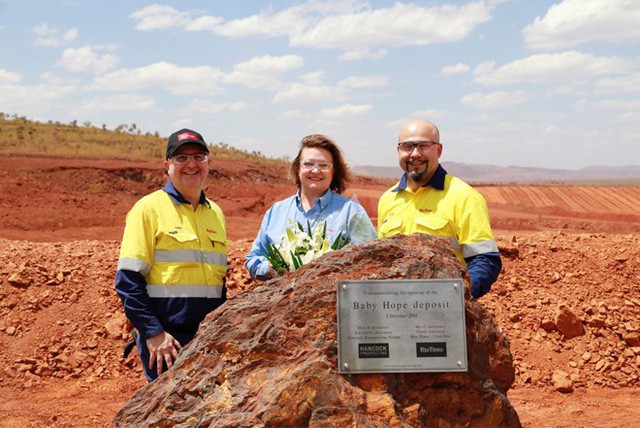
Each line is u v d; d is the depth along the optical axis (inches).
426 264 133.8
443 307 127.6
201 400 125.3
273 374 123.6
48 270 352.5
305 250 155.7
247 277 348.2
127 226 163.6
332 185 179.8
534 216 1140.5
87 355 300.5
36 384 279.3
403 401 125.2
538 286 344.2
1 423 237.0
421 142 176.1
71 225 831.1
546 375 287.6
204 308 166.6
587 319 315.3
